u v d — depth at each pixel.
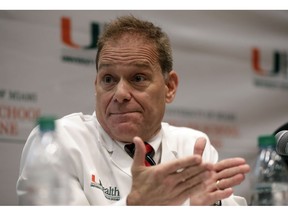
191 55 3.53
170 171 1.25
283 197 1.39
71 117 1.93
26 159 1.59
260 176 1.49
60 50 3.05
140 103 1.68
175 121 3.42
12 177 2.85
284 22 3.90
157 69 1.73
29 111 2.93
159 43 1.76
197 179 1.27
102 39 1.73
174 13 3.49
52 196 1.30
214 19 3.63
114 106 1.67
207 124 3.54
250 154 3.65
